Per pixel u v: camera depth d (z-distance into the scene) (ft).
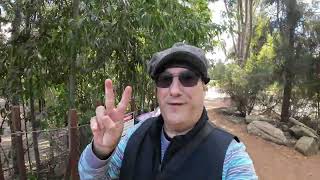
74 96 7.63
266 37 22.50
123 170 2.25
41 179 7.52
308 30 19.12
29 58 7.38
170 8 7.43
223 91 21.50
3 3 7.75
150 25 7.22
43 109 8.93
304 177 12.94
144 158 2.20
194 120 2.15
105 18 7.03
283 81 19.56
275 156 14.76
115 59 8.16
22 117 9.21
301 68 18.80
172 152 2.10
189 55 2.12
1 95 8.30
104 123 2.05
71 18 7.07
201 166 2.02
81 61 6.89
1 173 5.31
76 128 5.32
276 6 19.57
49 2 7.85
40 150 9.12
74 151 5.31
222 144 2.05
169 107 2.15
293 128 17.79
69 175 6.23
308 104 20.29
